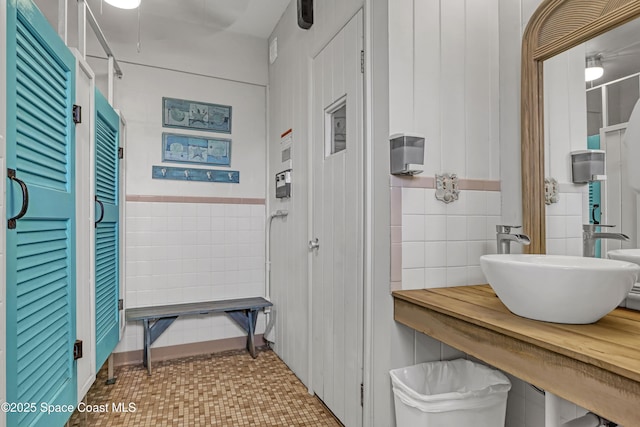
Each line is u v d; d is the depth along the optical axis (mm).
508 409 1772
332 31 2137
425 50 1719
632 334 999
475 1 1839
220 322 3207
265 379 2629
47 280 1346
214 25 3197
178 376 2668
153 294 3025
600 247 1417
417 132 1697
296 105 2703
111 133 2418
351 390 1934
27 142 1196
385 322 1679
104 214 2172
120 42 2928
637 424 756
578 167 1495
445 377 1680
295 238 2719
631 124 1310
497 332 1096
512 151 1810
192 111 3164
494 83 1870
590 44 1448
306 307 2502
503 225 1706
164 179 3068
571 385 891
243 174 3350
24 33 1180
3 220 1030
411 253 1679
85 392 1774
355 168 1904
